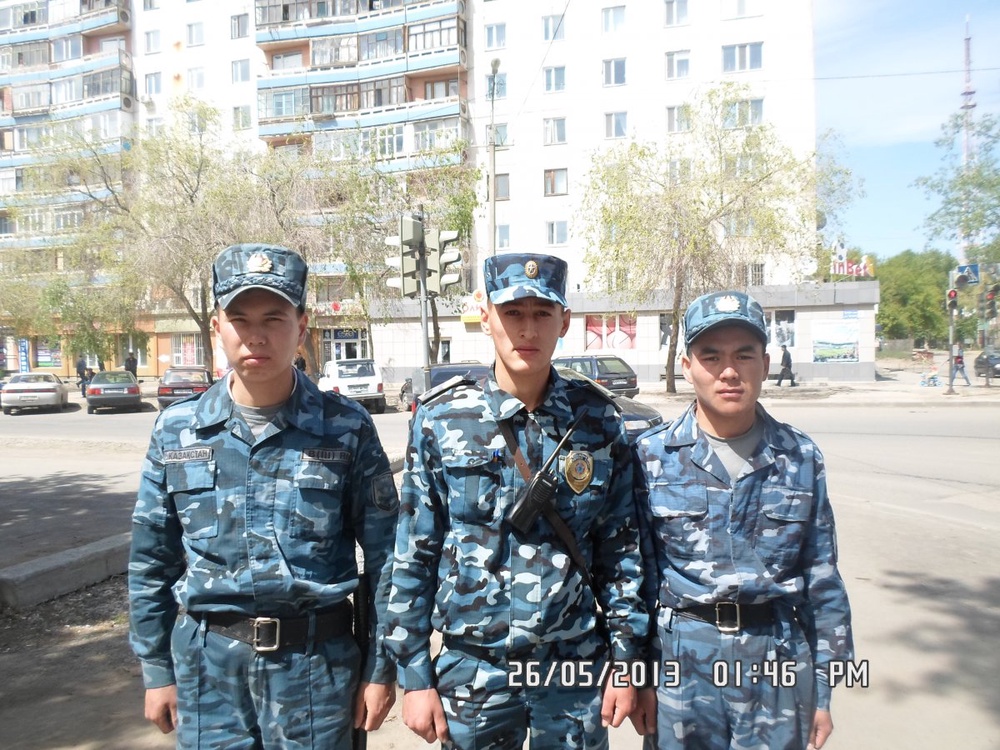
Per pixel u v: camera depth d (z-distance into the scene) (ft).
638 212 64.44
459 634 6.27
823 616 6.55
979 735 9.41
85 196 85.25
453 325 100.89
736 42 91.56
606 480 6.52
